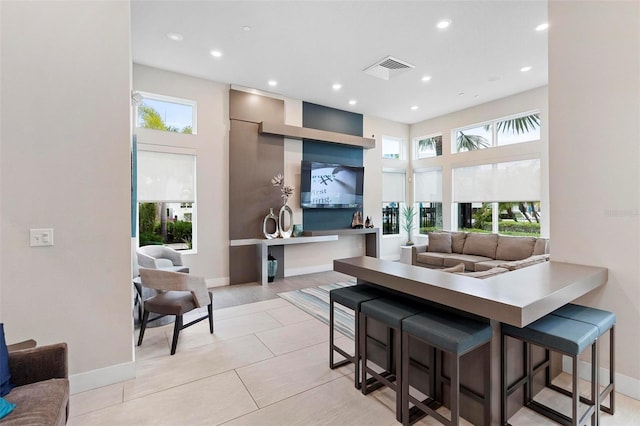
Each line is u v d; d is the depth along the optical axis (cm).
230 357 261
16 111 197
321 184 593
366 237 671
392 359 229
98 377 218
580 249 227
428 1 292
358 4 296
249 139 518
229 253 504
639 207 201
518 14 311
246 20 322
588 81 221
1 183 194
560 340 156
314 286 494
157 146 446
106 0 224
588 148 222
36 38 202
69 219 211
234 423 182
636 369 203
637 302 203
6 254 195
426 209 721
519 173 547
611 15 210
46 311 205
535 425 180
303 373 236
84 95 216
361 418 186
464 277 193
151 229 461
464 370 184
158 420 184
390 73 452
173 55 400
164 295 295
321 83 493
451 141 656
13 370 151
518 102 538
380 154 692
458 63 422
